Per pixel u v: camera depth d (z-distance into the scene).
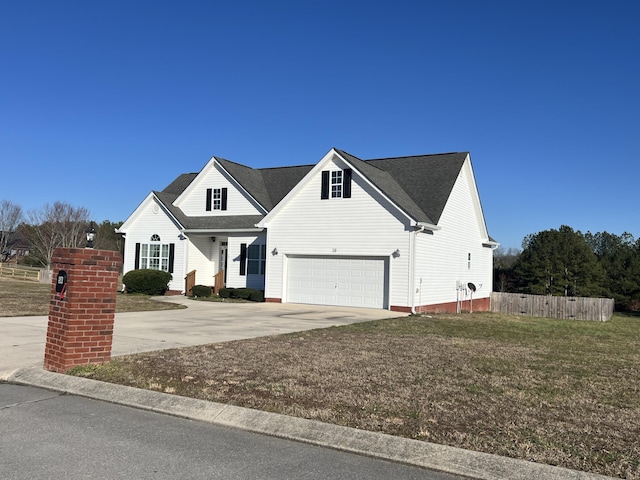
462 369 8.50
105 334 8.27
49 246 57.88
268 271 22.84
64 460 4.59
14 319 14.10
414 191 23.45
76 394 6.87
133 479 4.23
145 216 27.70
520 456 4.73
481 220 27.61
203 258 27.28
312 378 7.56
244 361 8.74
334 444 5.10
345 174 21.27
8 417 5.84
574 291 39.19
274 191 27.55
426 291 20.88
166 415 6.06
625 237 53.94
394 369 8.34
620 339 14.23
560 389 7.27
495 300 29.28
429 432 5.33
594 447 4.98
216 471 4.44
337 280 21.44
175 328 13.27
